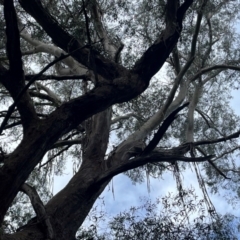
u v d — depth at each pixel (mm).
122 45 9695
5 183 5832
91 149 9820
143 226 8703
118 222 8906
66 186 8625
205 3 9805
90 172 8977
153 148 8352
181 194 9023
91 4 9094
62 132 6953
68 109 7129
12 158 6148
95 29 9672
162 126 8250
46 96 11531
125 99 7988
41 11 8039
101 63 8617
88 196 8398
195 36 10312
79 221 8000
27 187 7301
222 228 9070
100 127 10258
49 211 7695
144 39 10305
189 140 10898
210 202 8867
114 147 10211
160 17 9273
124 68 8711
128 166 8273
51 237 6754
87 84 11188
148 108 12352
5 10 6566
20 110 6871
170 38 8227
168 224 8578
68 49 8258
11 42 6734
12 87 7004
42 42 12258
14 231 7000
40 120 6855
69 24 8570
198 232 8523
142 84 8188
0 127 6145
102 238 8883
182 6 8344
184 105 8359
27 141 6441
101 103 7492
